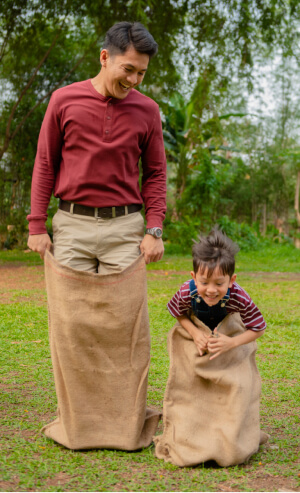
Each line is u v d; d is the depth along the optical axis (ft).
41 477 7.96
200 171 61.77
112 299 9.11
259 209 108.99
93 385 9.27
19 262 46.21
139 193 10.06
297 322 21.45
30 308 23.29
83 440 9.19
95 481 7.88
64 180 9.59
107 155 9.32
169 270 40.24
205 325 9.22
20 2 43.06
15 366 14.60
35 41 47.32
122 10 42.47
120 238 9.59
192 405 9.18
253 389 9.30
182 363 9.38
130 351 9.37
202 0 39.52
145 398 9.44
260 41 42.80
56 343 9.21
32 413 11.03
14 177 59.98
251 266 46.50
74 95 9.34
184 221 59.11
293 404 11.91
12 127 56.59
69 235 9.59
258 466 8.69
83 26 48.83
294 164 88.43
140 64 8.80
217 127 50.11
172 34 42.11
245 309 9.10
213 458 8.59
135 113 9.47
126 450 9.23
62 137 9.58
